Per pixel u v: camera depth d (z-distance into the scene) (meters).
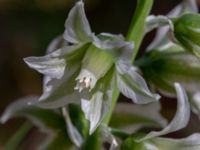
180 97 0.21
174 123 0.21
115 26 0.64
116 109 0.27
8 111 0.27
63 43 0.25
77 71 0.21
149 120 0.27
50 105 0.21
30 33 0.61
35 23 0.61
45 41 0.60
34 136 0.50
